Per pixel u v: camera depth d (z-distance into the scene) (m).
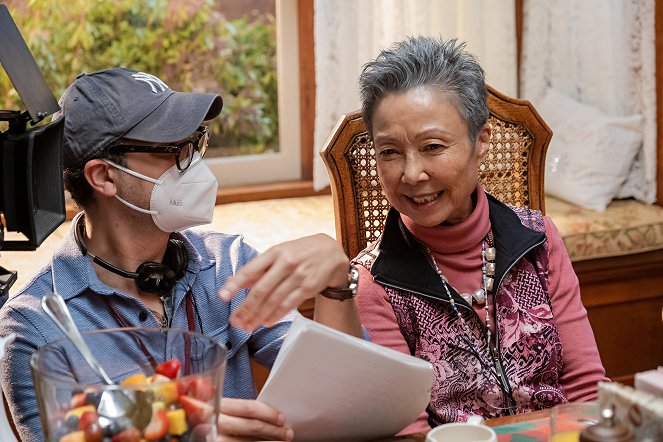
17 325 1.39
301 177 3.21
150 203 1.44
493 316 1.68
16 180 1.25
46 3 2.83
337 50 2.93
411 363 1.18
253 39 3.07
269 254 1.28
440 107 1.59
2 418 1.11
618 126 2.96
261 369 2.42
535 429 1.28
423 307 1.68
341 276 1.36
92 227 1.47
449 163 1.60
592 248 2.70
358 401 1.20
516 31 3.12
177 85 3.03
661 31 2.92
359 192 1.91
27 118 1.32
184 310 1.51
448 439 1.12
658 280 2.83
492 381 1.65
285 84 3.13
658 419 0.98
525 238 1.71
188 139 1.45
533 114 2.05
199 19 3.00
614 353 2.83
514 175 2.06
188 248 1.54
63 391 0.96
